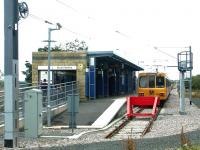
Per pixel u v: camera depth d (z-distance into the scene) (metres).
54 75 43.75
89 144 18.19
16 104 18.53
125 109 38.97
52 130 24.81
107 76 51.97
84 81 42.97
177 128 24.98
